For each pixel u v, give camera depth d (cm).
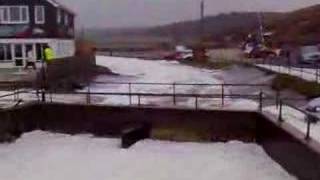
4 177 1817
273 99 2392
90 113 2406
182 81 4362
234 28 12494
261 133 2077
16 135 2325
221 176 1769
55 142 2272
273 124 1875
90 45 6481
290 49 5978
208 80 4391
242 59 5978
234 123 2203
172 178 1772
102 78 4553
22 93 2842
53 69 3469
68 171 1873
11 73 3797
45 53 3553
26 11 4306
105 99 2917
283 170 1736
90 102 2600
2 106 2423
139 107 2331
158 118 2306
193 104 2647
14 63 4316
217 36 12444
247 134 2188
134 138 2217
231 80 4131
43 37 4344
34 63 4250
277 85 3073
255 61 5281
